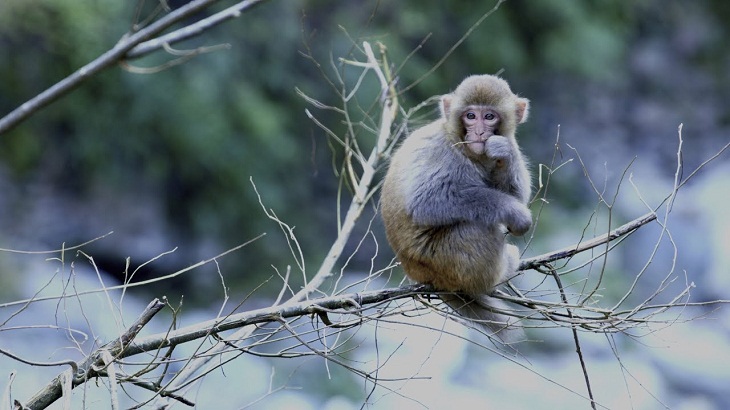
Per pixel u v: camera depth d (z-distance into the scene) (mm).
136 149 19766
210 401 13516
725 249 21172
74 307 15180
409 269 7078
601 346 17438
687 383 17328
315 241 21297
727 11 28984
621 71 26625
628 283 19984
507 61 23250
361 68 20641
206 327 5441
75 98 19078
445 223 6840
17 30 17844
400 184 7074
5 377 12375
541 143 25438
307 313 5703
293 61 21547
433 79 22188
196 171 20359
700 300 20734
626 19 26812
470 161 7078
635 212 23328
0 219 18406
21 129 19031
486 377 15961
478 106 7047
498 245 6828
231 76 20500
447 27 23141
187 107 19719
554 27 24047
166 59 19609
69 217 19156
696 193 23938
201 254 20266
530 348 17156
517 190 7367
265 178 20844
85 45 18234
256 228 20703
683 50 28172
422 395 15133
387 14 22125
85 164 19500
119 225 19516
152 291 19578
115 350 5211
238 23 20672
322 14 21812
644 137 26703
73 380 5078
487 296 6934
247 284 19969
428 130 7191
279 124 20797
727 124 27484
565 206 24000
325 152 21750
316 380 14922
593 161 25500
